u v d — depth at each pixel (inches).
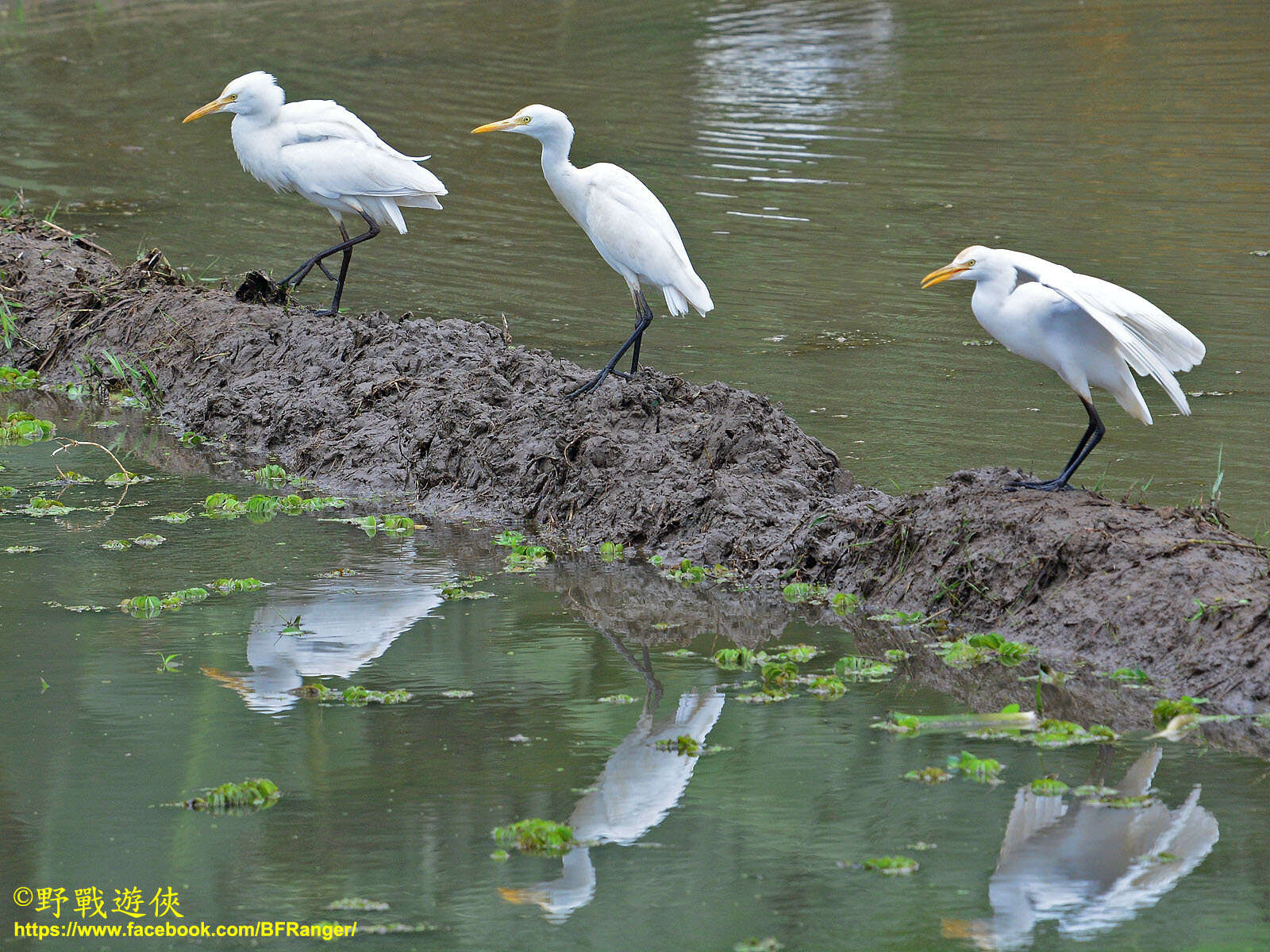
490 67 1497.3
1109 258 856.9
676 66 1507.1
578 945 265.3
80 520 514.6
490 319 755.4
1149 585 386.0
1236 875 285.0
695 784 325.4
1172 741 341.1
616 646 408.2
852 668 386.9
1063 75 1413.6
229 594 446.6
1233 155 1105.4
